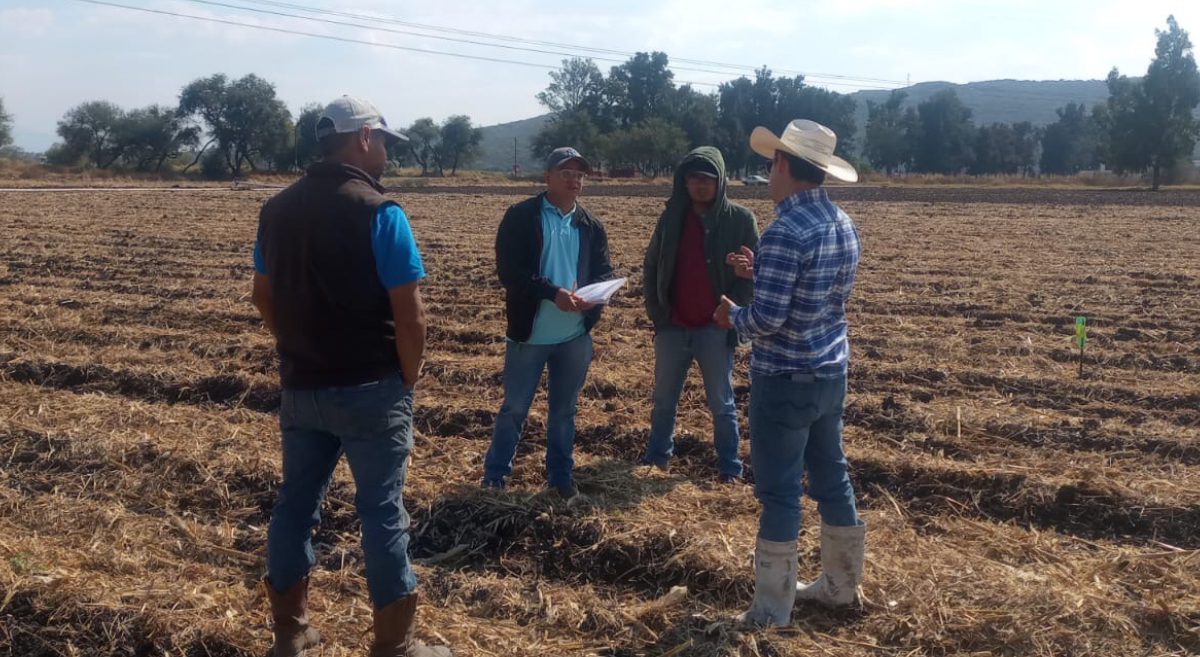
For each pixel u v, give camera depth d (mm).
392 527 3342
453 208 27094
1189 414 6570
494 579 4250
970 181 60344
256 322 9672
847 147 96875
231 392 7023
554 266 4906
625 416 6523
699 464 5781
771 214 25719
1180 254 15594
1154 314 10117
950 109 97062
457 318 10086
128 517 4742
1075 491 5070
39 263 14008
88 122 74688
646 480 5402
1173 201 32031
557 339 4945
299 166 78688
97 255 15117
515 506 4848
